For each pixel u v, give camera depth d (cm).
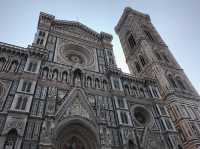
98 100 4000
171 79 5766
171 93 5141
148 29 7938
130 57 7625
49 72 3950
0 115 2830
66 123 3262
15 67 3675
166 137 4047
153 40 7331
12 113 2862
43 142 2775
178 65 6519
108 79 4656
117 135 3538
